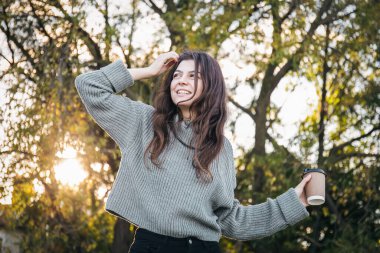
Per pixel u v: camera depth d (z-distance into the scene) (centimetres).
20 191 825
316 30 879
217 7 819
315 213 923
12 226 849
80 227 877
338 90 917
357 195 934
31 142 789
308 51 818
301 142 885
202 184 240
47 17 842
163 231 234
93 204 891
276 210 261
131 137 243
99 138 819
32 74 845
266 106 925
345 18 872
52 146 789
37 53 841
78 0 812
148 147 239
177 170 238
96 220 916
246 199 887
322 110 919
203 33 813
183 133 245
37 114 795
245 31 817
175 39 824
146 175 238
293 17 831
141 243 234
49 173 800
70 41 815
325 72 907
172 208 234
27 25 852
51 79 809
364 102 898
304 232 955
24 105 802
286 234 934
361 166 900
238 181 905
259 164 859
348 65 888
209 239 242
